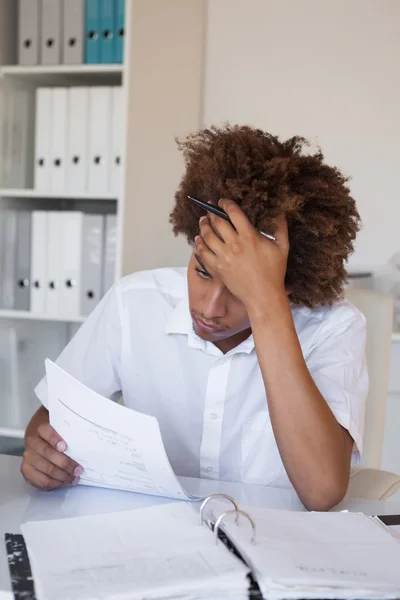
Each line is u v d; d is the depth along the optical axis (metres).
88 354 1.44
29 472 1.10
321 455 1.10
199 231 1.26
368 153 2.92
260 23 3.01
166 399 1.40
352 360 1.29
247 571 0.75
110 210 2.87
